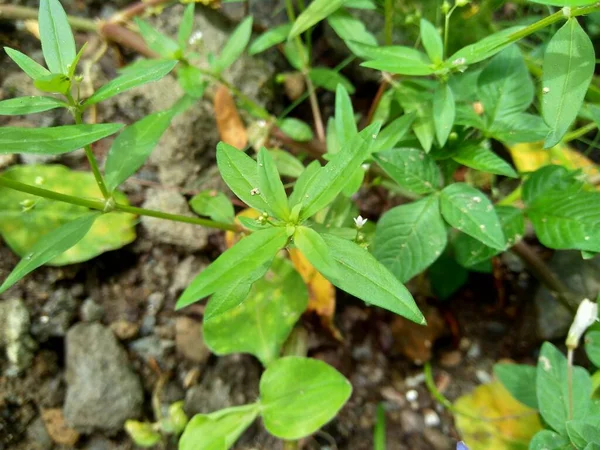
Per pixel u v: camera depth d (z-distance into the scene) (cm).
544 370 13
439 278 18
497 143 20
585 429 11
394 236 14
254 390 17
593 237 13
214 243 18
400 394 18
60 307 16
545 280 17
